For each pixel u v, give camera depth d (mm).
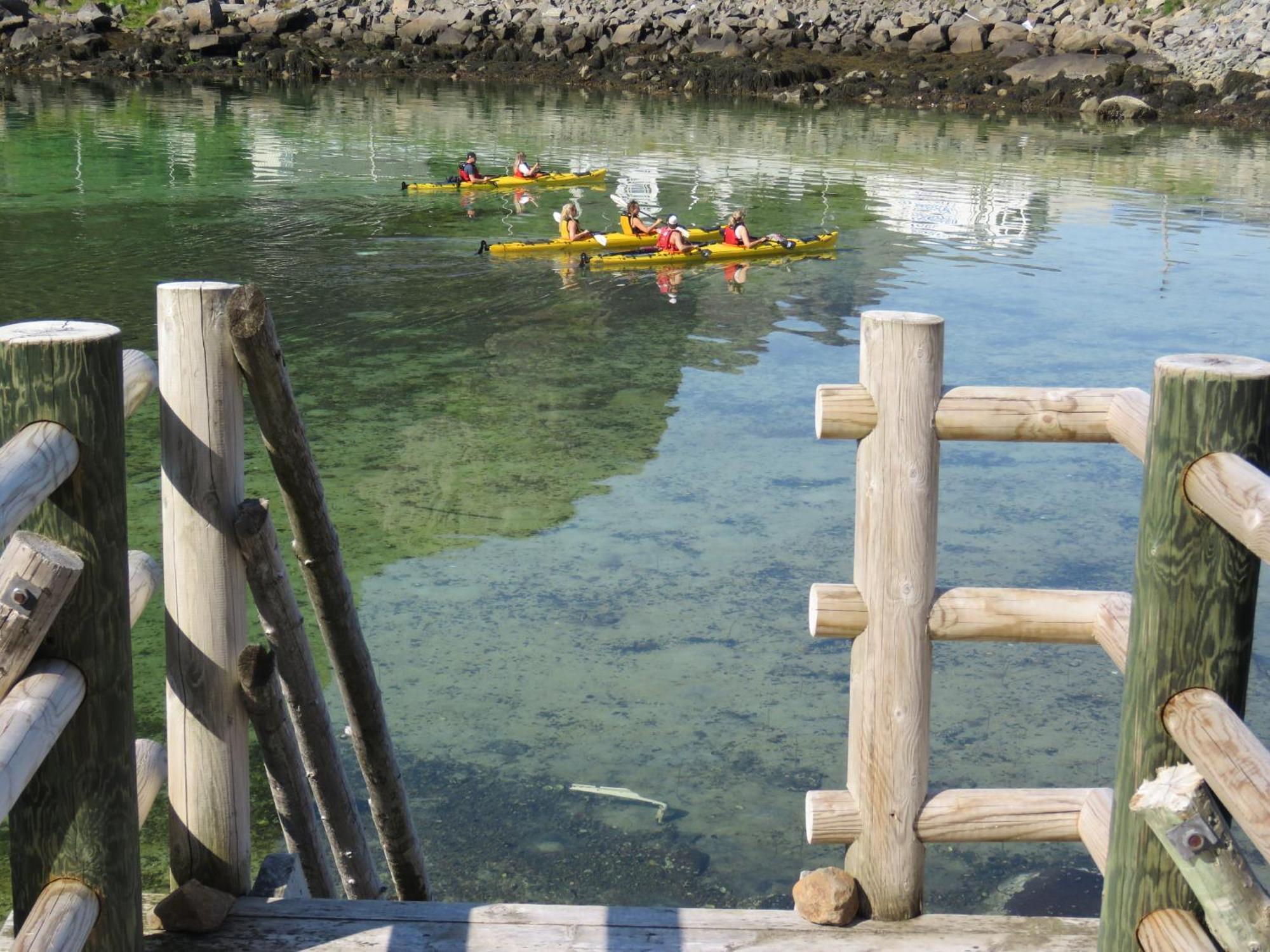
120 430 2488
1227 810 2225
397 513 8977
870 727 3162
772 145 29906
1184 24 42250
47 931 2422
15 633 2291
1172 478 2135
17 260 16953
